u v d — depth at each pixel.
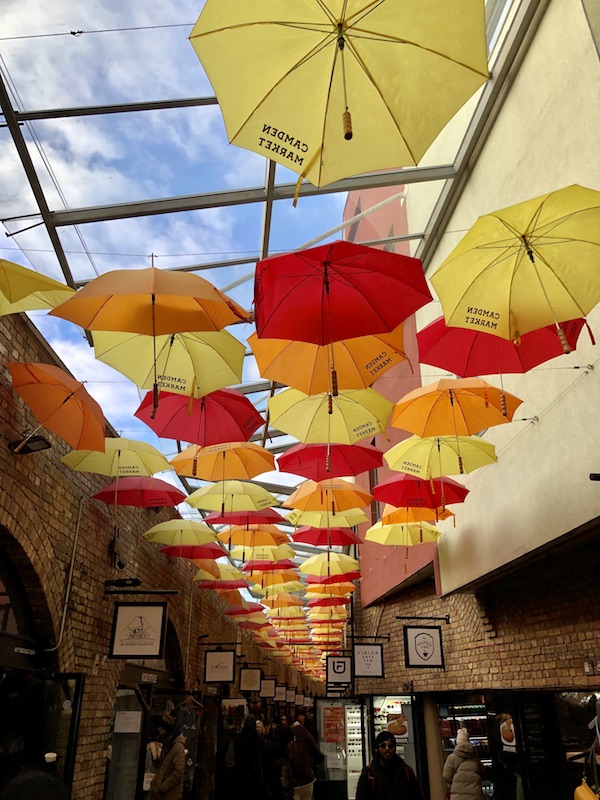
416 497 7.29
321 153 2.86
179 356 4.77
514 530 5.99
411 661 9.34
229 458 7.02
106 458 6.48
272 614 18.83
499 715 6.64
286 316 3.48
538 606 7.20
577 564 6.20
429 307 9.38
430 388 5.36
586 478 4.56
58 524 6.14
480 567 7.05
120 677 7.89
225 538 10.28
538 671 7.11
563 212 3.13
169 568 10.70
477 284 3.54
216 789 9.52
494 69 6.04
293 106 2.80
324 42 2.68
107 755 7.23
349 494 8.17
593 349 4.45
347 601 15.12
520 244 3.34
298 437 5.95
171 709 8.41
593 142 4.42
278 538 10.47
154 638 6.77
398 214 9.27
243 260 7.75
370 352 4.46
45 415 5.03
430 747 10.00
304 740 8.80
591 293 3.31
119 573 7.98
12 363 4.78
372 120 2.80
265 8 2.61
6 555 5.40
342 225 7.99
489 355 4.40
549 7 5.19
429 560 9.77
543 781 5.92
